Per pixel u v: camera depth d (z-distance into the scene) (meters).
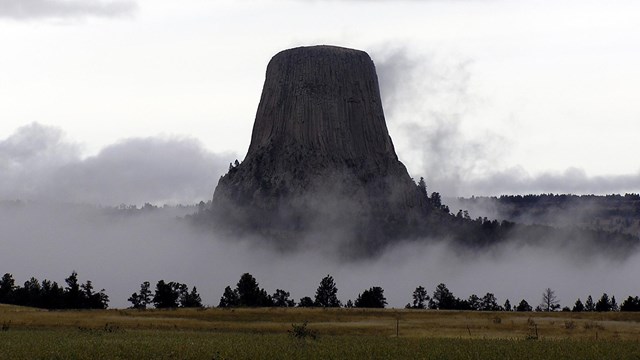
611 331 102.94
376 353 69.69
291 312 126.56
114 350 70.19
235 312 124.75
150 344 73.62
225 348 71.12
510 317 124.50
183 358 67.25
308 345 75.12
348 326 106.69
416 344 76.12
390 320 120.25
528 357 68.19
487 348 73.00
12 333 89.25
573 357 68.12
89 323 106.81
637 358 69.06
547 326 108.88
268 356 67.25
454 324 111.81
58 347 71.25
